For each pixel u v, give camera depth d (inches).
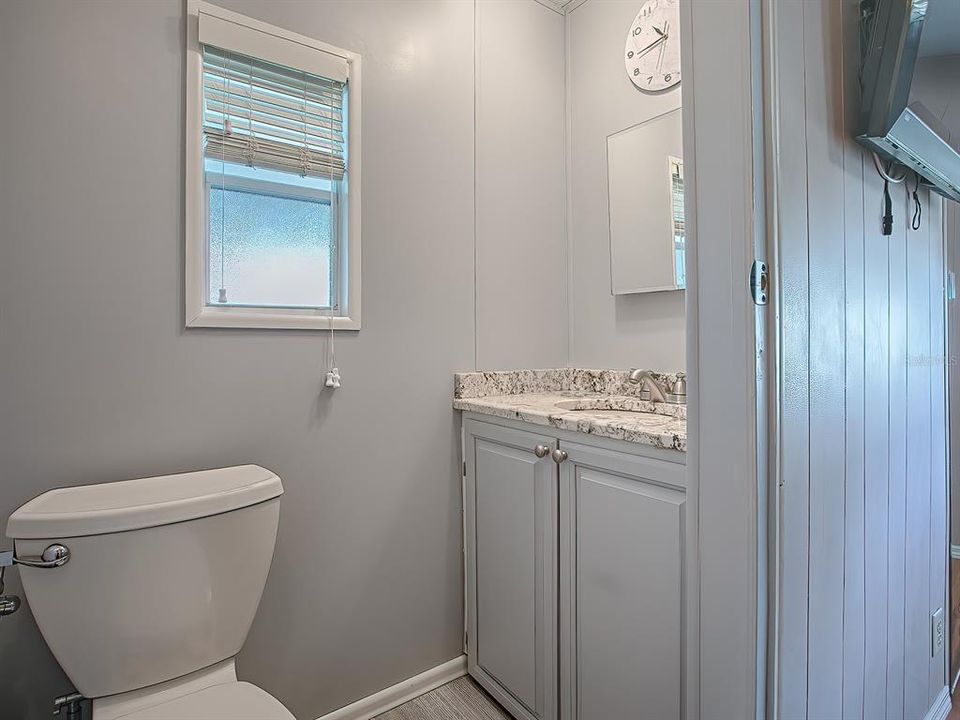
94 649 39.4
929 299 60.4
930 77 43.7
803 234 38.5
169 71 50.3
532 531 58.6
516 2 77.7
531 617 59.0
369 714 63.2
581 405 70.3
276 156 56.8
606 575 49.9
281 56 55.9
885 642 52.0
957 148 51.3
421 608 67.7
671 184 68.8
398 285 65.4
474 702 65.7
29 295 44.4
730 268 35.0
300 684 58.6
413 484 66.9
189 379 51.7
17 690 44.7
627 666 47.9
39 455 45.0
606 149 77.3
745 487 34.4
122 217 48.1
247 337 55.0
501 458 63.3
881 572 50.8
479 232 73.1
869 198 48.1
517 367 77.0
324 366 59.9
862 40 43.4
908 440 56.0
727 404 35.4
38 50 44.5
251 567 46.3
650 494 45.4
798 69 38.1
